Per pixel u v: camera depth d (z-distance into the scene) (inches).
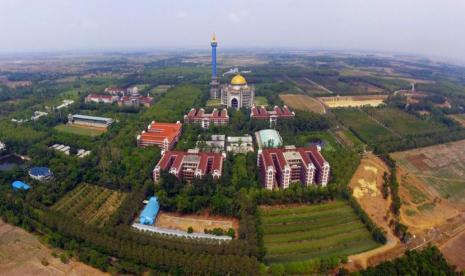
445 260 7057.1
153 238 7613.2
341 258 7116.1
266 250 7391.7
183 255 6983.3
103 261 7022.6
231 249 7185.0
